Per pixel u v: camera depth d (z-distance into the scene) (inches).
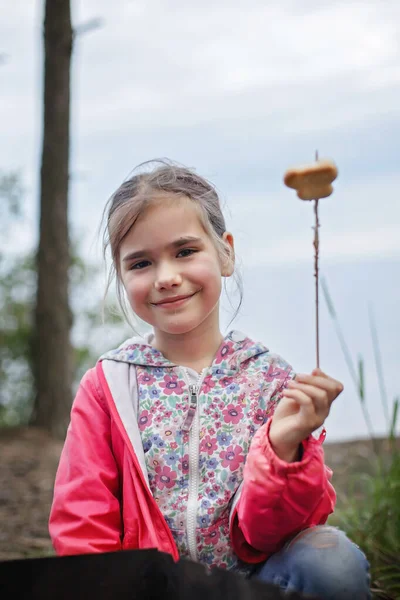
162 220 72.5
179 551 70.5
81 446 73.2
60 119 229.3
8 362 247.9
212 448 71.8
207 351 77.1
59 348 230.5
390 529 104.6
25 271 252.4
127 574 62.7
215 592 58.7
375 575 95.4
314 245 66.9
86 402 75.6
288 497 62.6
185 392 74.2
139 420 73.7
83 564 62.1
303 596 55.2
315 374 63.7
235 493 70.4
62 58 229.0
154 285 73.0
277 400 74.0
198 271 72.8
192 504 70.1
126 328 246.7
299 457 64.3
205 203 75.4
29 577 61.1
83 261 254.1
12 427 228.7
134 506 70.2
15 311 251.4
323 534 65.4
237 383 74.3
